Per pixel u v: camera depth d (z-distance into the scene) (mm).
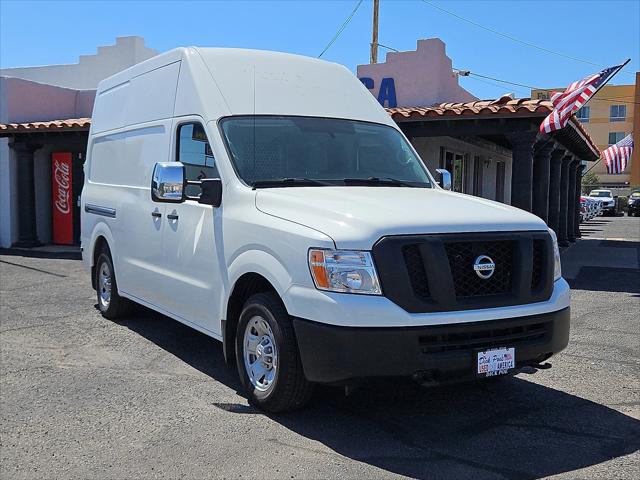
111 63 21453
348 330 4035
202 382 5578
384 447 4227
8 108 16359
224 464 3986
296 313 4297
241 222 4922
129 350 6613
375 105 6449
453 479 3789
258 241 4699
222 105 5594
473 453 4141
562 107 10906
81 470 3936
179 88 6152
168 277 6098
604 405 5023
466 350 4191
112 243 7523
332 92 6195
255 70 5961
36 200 17141
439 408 4930
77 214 17031
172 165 5371
